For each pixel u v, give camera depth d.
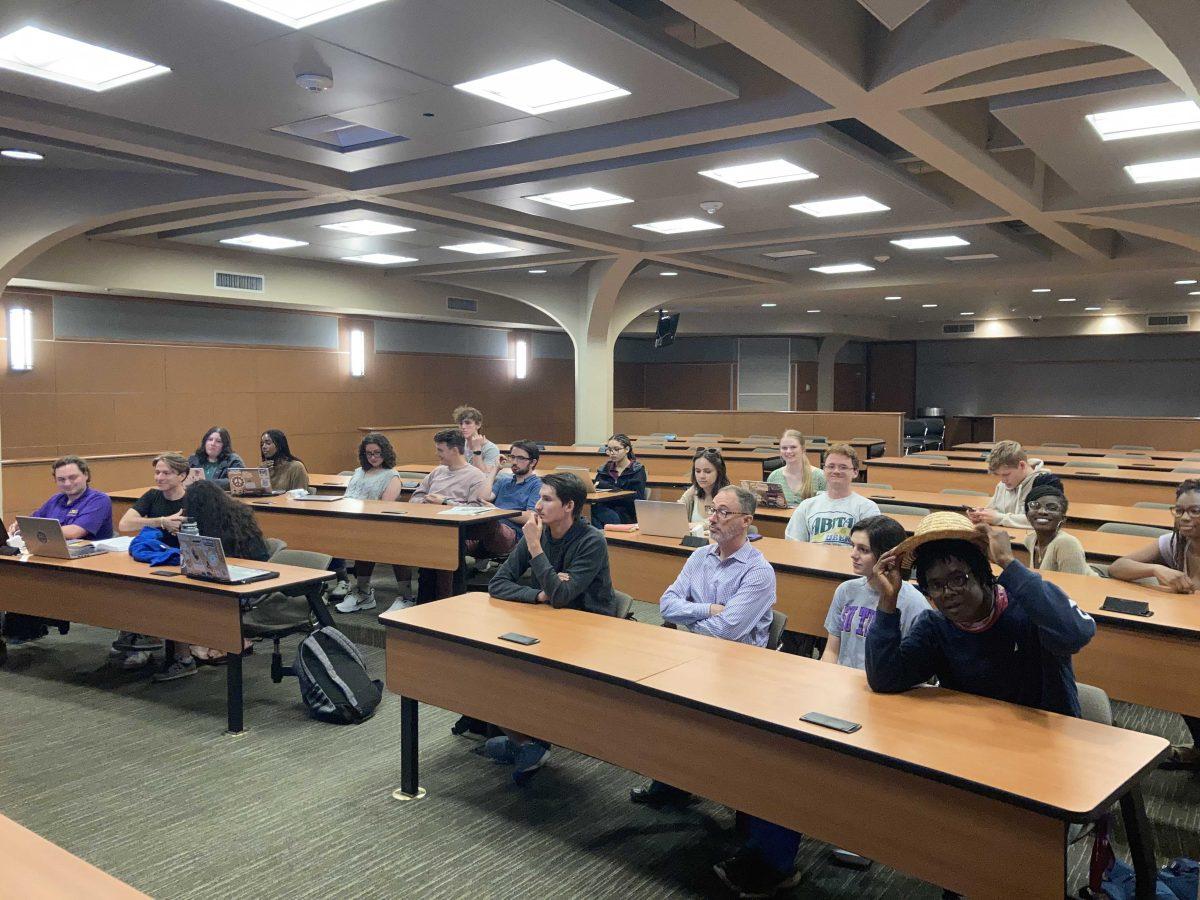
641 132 5.78
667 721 2.68
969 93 4.75
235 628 4.03
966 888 2.06
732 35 4.04
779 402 20.09
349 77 4.66
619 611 3.75
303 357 13.06
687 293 13.42
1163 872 2.34
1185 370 19.08
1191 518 3.55
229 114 5.32
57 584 4.70
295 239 9.75
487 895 2.83
